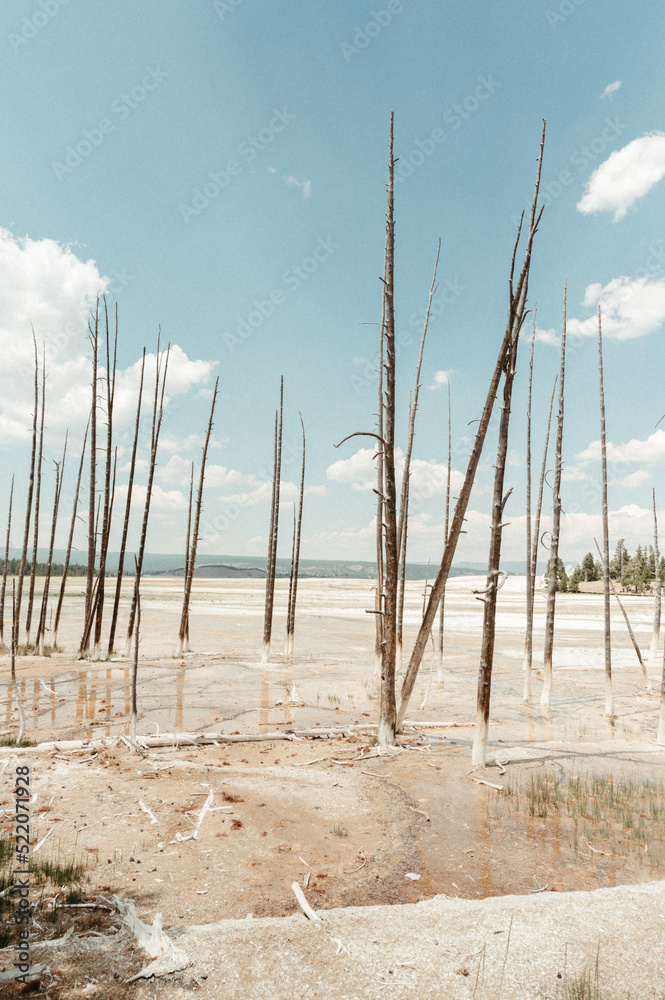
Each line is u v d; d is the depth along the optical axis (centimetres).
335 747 1159
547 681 1727
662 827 757
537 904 520
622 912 506
